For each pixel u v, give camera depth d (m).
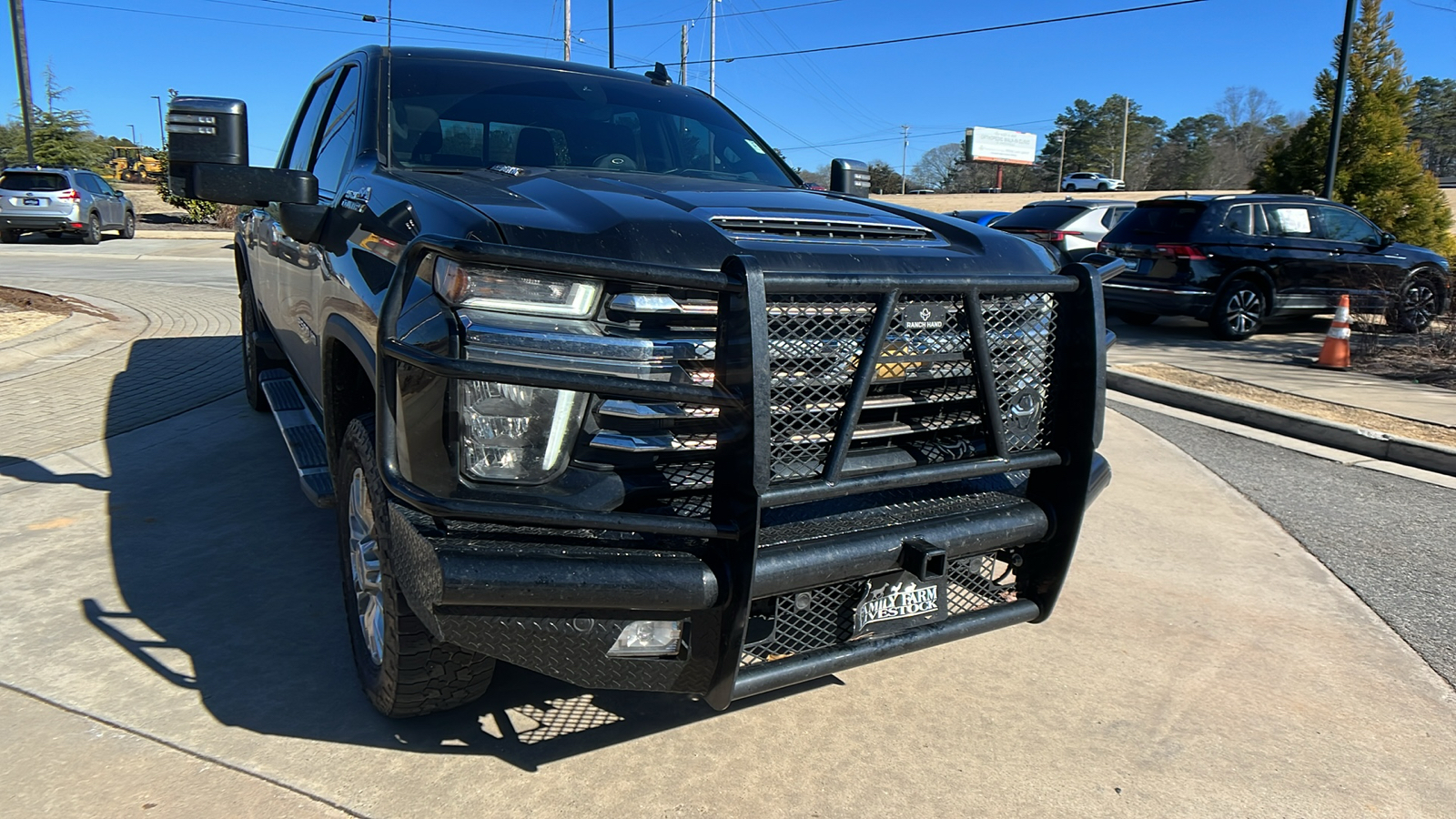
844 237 2.66
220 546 4.01
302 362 4.00
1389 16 16.73
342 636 3.28
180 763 2.55
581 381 2.07
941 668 3.33
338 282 3.01
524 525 2.16
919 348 2.48
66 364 7.57
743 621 2.18
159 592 3.56
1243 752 2.88
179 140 3.20
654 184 3.09
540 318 2.19
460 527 2.13
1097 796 2.63
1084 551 4.52
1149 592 4.05
